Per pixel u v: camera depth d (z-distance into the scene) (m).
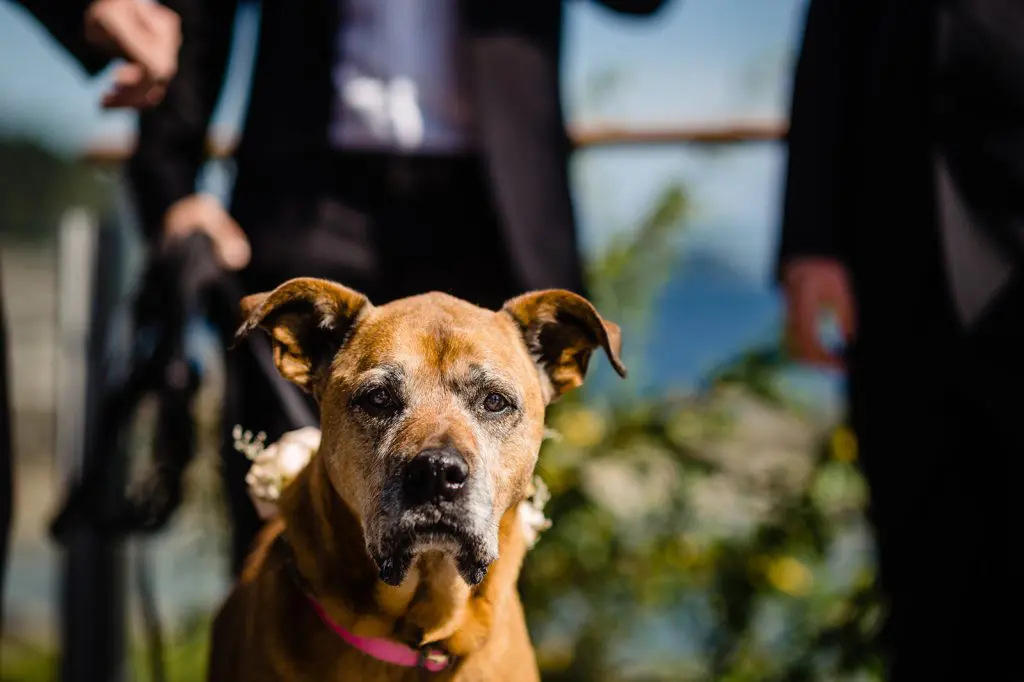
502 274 1.48
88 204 3.30
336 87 1.43
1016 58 1.31
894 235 1.37
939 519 1.35
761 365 1.98
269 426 1.44
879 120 1.38
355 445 1.17
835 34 1.45
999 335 1.30
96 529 1.41
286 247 1.43
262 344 1.42
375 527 1.14
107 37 1.38
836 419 2.00
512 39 1.46
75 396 1.75
